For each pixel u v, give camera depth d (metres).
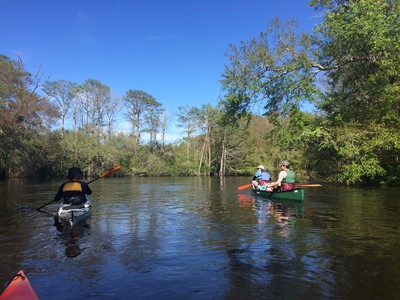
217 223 7.43
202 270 4.26
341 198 12.07
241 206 10.37
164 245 5.50
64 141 40.28
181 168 52.78
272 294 3.52
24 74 26.56
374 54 15.28
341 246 5.32
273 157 49.00
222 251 5.11
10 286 3.24
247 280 3.91
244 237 6.00
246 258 4.73
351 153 15.17
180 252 5.07
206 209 9.80
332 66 17.09
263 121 54.62
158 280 3.94
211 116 51.50
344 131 15.84
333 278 3.94
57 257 4.88
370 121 15.66
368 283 3.79
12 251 5.21
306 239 5.80
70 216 7.50
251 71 17.78
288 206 10.15
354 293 3.53
